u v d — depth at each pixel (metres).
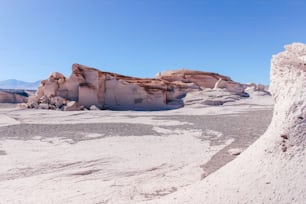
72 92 28.48
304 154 3.02
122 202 4.50
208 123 15.52
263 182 3.01
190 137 11.28
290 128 3.26
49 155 8.28
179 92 33.59
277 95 3.86
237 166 3.64
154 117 19.81
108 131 13.09
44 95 28.53
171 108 29.19
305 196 2.67
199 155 8.02
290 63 3.84
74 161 7.56
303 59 3.64
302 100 3.32
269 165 3.18
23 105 27.17
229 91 34.16
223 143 9.82
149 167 6.86
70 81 28.50
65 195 4.90
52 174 6.35
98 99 28.80
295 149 3.11
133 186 5.38
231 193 3.11
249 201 2.87
